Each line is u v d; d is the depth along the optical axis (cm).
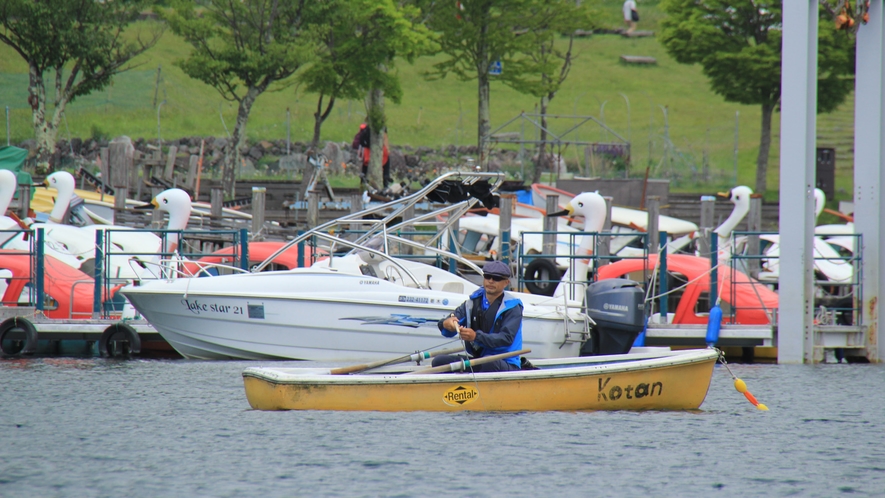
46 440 3788
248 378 4422
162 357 6712
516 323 4297
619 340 6378
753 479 3306
